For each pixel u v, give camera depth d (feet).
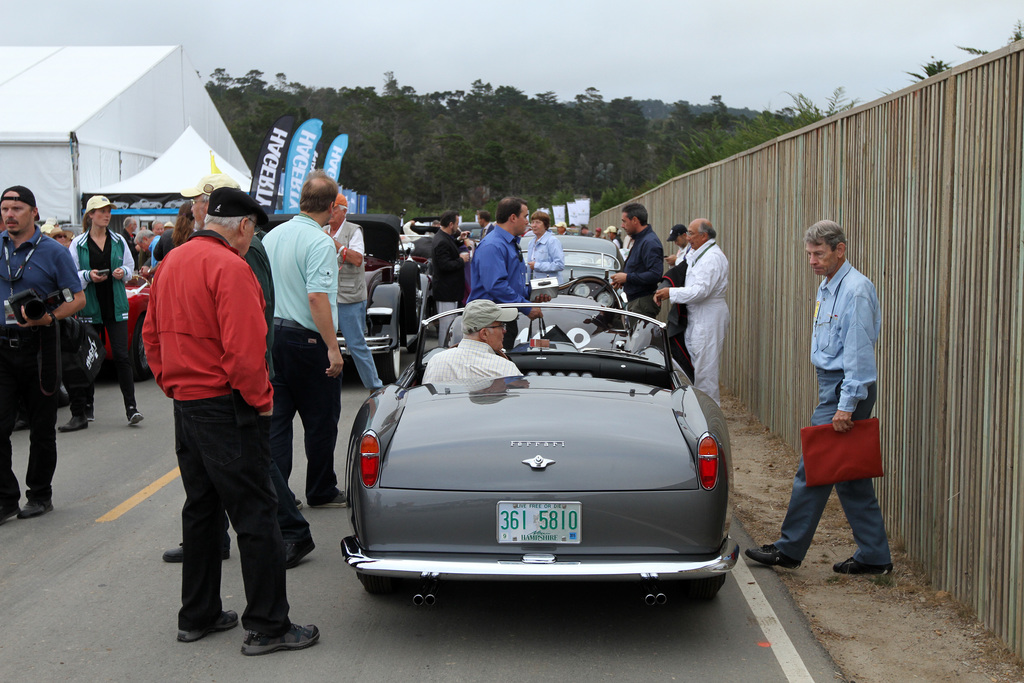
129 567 15.30
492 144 319.47
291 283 15.85
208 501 12.19
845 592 14.21
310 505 18.63
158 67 73.36
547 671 11.34
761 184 26.78
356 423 13.50
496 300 22.34
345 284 22.98
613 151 378.53
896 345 15.94
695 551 11.59
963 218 13.03
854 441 14.21
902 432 15.65
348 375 34.09
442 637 12.42
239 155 93.45
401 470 11.70
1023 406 11.21
